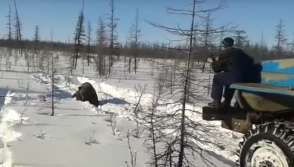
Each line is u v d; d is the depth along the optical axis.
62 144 6.47
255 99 5.59
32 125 7.83
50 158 5.69
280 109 5.45
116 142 6.86
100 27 37.56
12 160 5.50
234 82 5.79
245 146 5.19
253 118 5.74
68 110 10.30
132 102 13.12
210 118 6.04
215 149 6.98
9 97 12.34
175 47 4.44
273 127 4.90
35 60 34.50
